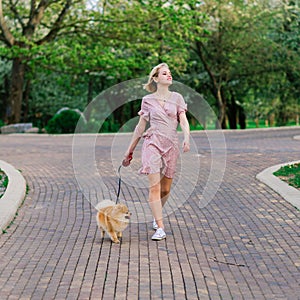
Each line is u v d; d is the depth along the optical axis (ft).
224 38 121.19
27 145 73.97
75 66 112.78
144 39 109.40
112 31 107.96
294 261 21.44
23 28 110.63
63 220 28.43
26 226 27.20
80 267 20.48
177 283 18.75
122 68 106.11
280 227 26.63
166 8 102.47
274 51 121.19
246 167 47.55
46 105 150.00
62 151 64.59
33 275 19.65
